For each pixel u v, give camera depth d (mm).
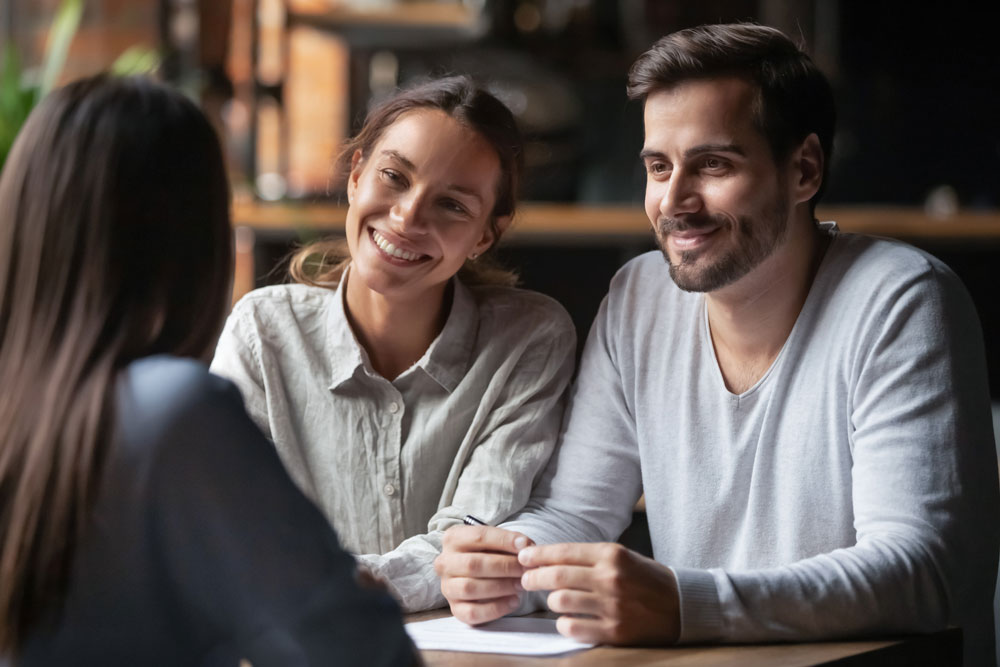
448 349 2195
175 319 1267
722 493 2066
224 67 4754
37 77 3477
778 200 1963
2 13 6934
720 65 1935
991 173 7641
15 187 1235
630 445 2215
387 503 2135
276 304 2227
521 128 2260
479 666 1507
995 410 2869
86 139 1225
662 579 1617
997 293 4734
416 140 2066
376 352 2215
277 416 2148
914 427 1822
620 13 6855
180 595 1193
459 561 1784
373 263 2090
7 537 1151
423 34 6492
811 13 7375
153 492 1161
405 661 1232
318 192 4848
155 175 1233
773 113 1938
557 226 4641
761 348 2059
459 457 2156
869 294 1952
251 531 1183
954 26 7547
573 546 1654
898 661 1636
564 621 1630
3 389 1197
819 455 1972
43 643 1163
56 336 1201
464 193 2080
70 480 1146
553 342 2283
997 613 2221
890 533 1732
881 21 7570
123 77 1295
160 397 1180
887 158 7730
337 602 1203
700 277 1974
